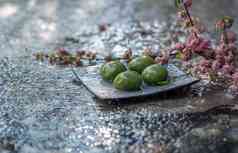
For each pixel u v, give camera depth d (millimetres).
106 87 766
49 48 1083
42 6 1491
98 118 724
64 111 750
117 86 751
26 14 1396
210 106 747
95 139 671
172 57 938
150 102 760
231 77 794
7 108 765
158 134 680
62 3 1528
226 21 808
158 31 1199
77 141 668
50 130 697
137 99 766
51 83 856
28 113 748
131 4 1505
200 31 829
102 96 733
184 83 764
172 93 782
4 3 1521
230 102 758
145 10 1426
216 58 803
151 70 759
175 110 738
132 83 743
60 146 657
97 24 1286
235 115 723
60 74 894
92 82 784
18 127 708
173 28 1218
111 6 1487
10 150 655
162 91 750
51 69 921
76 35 1188
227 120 710
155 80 756
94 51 1048
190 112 732
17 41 1142
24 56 1015
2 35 1188
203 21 1287
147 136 676
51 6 1490
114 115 731
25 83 860
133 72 754
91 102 775
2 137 685
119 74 758
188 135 675
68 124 711
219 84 816
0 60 989
